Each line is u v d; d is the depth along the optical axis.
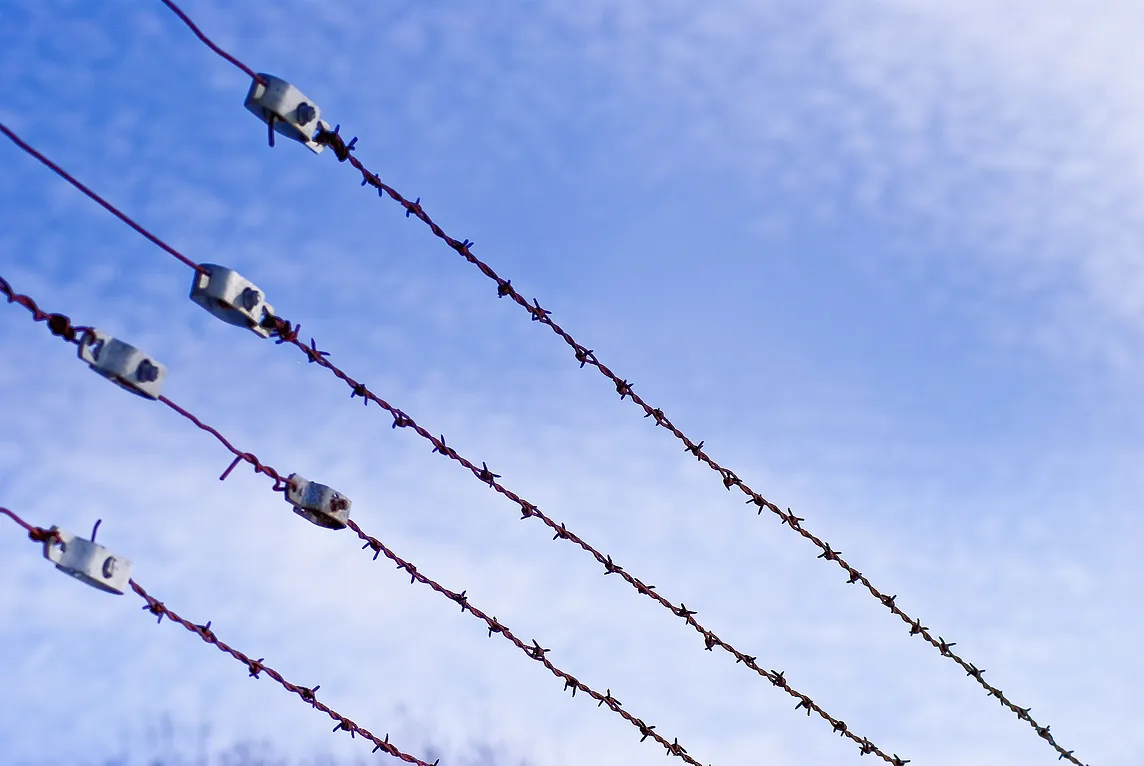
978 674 9.29
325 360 6.07
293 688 6.07
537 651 6.99
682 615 7.67
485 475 6.84
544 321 7.11
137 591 5.50
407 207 6.40
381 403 6.36
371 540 6.29
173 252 5.36
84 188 4.99
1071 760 9.72
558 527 7.16
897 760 8.66
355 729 6.25
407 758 6.36
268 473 5.70
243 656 5.93
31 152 4.74
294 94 5.61
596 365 7.33
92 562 5.09
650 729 7.39
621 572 7.41
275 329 5.67
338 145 5.90
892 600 8.81
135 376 5.14
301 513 5.84
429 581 6.57
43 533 5.04
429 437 6.61
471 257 6.75
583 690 7.16
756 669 8.06
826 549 8.45
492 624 6.82
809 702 8.33
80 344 5.07
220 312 5.49
